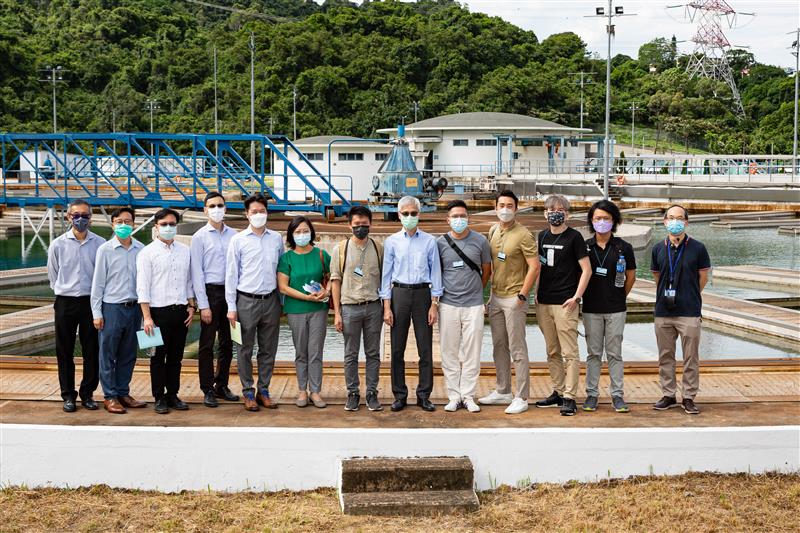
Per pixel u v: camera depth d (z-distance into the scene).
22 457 7.14
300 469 7.17
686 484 7.05
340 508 6.68
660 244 8.21
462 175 63.25
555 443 7.19
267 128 83.81
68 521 6.39
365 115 88.12
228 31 119.94
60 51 105.38
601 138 64.06
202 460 7.14
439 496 6.70
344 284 8.06
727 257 28.38
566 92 101.38
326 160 47.66
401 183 28.20
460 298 8.11
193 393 8.90
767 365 9.81
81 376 9.48
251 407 8.07
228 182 52.91
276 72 94.19
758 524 6.29
